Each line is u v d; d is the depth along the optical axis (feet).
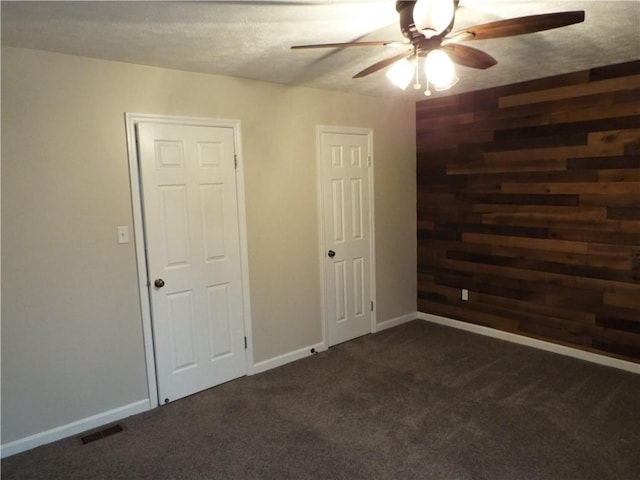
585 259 12.17
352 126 13.93
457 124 14.56
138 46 8.54
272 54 9.31
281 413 10.08
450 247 15.31
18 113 8.44
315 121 13.02
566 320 12.75
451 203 15.08
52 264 9.00
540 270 13.12
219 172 11.18
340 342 14.32
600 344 12.14
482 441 8.77
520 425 9.29
